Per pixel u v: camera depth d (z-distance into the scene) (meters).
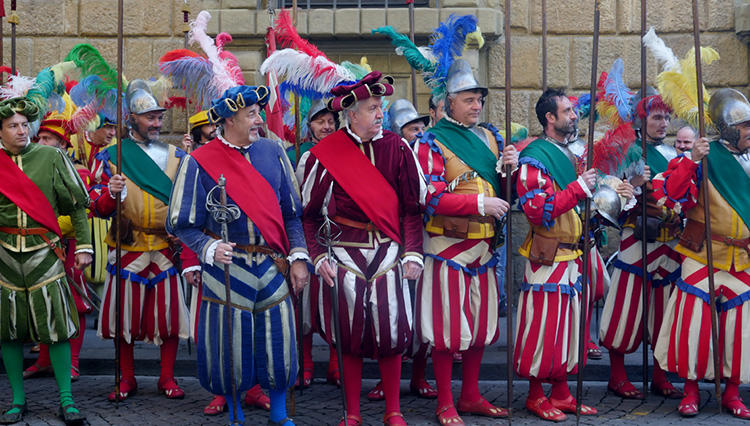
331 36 12.02
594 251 7.94
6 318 6.92
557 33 12.04
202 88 7.59
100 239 9.88
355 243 6.49
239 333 6.08
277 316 6.18
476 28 7.34
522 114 12.07
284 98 8.07
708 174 7.20
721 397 7.24
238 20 11.95
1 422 6.80
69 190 7.17
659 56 7.68
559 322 6.96
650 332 7.88
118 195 7.44
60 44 12.30
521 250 7.22
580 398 6.84
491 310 7.05
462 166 6.92
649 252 7.85
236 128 6.19
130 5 12.30
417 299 7.03
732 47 11.76
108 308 7.79
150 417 7.11
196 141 8.05
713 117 7.21
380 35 11.91
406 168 6.52
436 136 7.03
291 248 6.33
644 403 7.53
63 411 6.94
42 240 7.02
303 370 7.70
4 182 6.94
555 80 12.06
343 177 6.45
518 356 7.08
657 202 7.47
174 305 7.78
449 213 6.74
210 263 6.01
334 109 6.57
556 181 6.93
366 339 6.48
